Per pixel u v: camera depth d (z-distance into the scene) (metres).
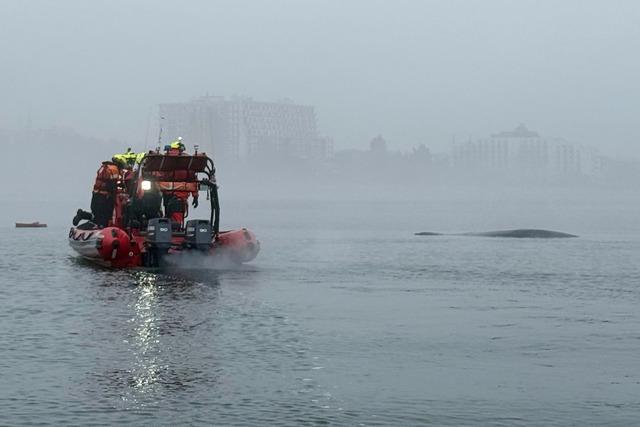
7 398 14.31
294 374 16.12
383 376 16.06
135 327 20.84
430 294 27.88
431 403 14.27
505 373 16.41
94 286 28.61
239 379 15.70
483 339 19.83
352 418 13.43
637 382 15.71
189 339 19.36
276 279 31.34
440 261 40.25
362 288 29.23
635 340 19.78
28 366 16.56
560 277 33.38
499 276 33.62
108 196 36.28
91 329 20.55
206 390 14.91
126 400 14.23
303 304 25.02
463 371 16.52
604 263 39.44
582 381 15.74
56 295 26.47
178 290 27.70
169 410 13.71
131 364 16.78
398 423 13.20
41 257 40.03
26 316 22.48
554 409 13.95
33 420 13.14
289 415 13.53
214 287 28.56
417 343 19.22
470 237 59.94
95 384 15.22
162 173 34.31
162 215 34.88
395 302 25.83
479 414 13.69
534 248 49.00
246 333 20.22
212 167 34.62
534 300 26.61
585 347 18.89
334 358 17.56
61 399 14.27
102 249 33.38
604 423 13.23
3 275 31.95
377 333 20.45
